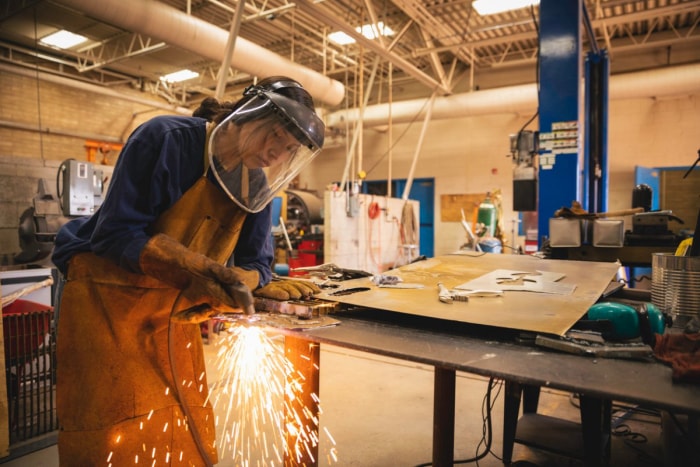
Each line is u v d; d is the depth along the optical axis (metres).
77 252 1.30
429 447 2.41
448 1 6.72
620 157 8.77
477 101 8.48
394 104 9.23
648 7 7.05
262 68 6.61
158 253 1.05
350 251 6.95
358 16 7.41
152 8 5.32
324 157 12.25
